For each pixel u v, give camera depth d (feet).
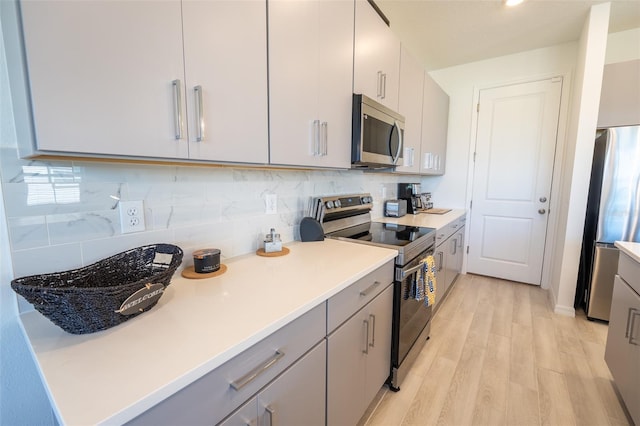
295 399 2.97
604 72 7.93
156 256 3.32
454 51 9.98
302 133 4.12
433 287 6.18
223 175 4.31
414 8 7.34
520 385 5.54
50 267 2.73
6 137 2.45
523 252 10.72
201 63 2.81
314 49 4.21
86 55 2.07
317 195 6.46
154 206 3.51
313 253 4.82
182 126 2.68
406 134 7.62
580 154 7.79
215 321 2.54
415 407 5.03
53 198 2.72
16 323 2.60
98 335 2.31
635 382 4.40
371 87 5.74
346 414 3.96
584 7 7.32
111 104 2.22
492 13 7.57
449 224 8.76
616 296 5.33
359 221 7.68
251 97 3.34
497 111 10.77
